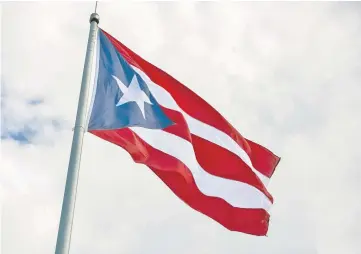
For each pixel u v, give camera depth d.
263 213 13.35
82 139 10.36
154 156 11.52
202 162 13.23
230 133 13.85
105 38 12.43
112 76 11.78
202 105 13.75
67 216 9.21
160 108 12.33
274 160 14.70
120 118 11.16
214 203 12.84
